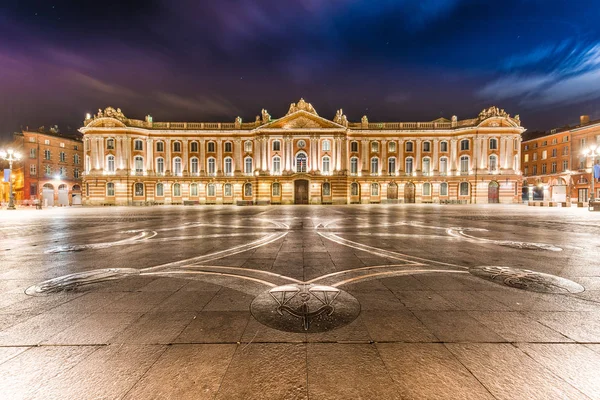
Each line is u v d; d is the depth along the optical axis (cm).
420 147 5212
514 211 2838
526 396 261
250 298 491
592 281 578
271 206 4262
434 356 319
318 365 304
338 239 1111
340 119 5153
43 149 5516
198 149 5228
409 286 551
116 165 4894
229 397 260
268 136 5000
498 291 521
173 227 1555
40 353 326
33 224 1741
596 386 272
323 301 476
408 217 2166
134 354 324
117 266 710
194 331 375
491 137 4981
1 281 589
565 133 5425
